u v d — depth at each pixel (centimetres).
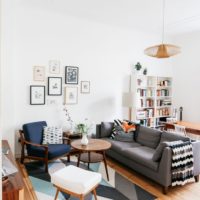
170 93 636
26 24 421
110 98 535
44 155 367
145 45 582
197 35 575
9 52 380
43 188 309
